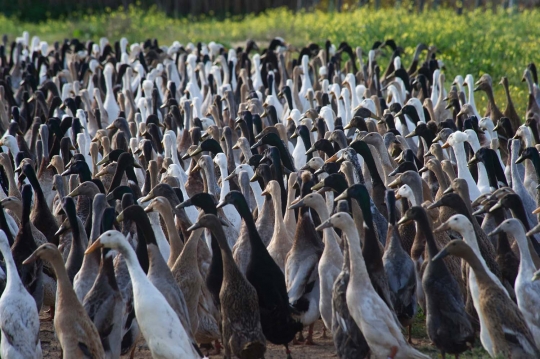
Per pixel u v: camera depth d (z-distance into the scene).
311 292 11.84
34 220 14.06
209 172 15.95
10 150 19.27
